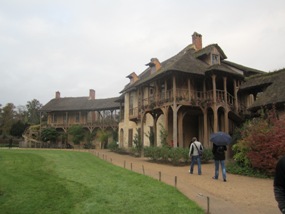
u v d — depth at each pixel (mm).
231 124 25641
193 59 25719
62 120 53094
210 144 22938
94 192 9742
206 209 7527
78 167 16547
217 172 12531
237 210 7531
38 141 47656
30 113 76812
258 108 19859
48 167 16734
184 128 26828
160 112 25797
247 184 11297
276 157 13039
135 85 28938
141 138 26953
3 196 9836
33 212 8055
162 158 19703
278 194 3643
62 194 9797
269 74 23547
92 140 48281
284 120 14383
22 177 13258
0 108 60969
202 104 22922
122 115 39344
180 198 8430
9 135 56094
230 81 25594
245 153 14484
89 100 53406
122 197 8883
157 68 30078
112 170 14719
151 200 8336
